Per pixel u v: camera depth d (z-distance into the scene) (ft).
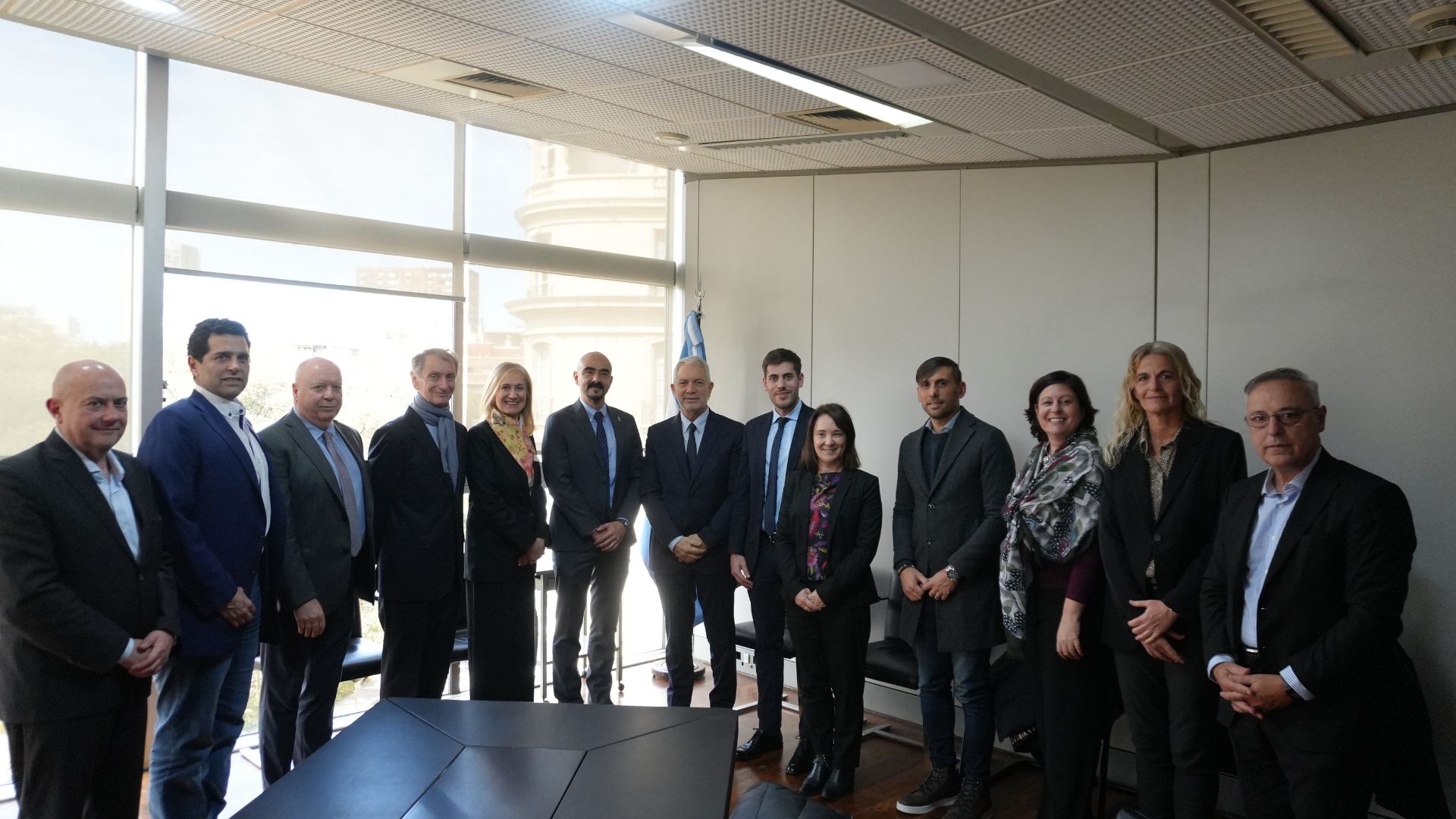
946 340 15.58
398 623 12.00
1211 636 8.37
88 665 8.06
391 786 6.96
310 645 11.00
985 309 15.21
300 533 10.77
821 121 13.41
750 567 13.42
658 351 18.98
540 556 13.44
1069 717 10.23
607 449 13.99
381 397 15.12
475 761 7.49
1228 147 12.94
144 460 9.46
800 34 9.65
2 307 11.67
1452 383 10.88
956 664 11.77
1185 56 9.74
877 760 13.69
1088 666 10.17
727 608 13.75
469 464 12.91
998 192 15.12
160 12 10.36
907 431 15.97
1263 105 11.25
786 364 13.35
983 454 11.77
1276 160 12.42
